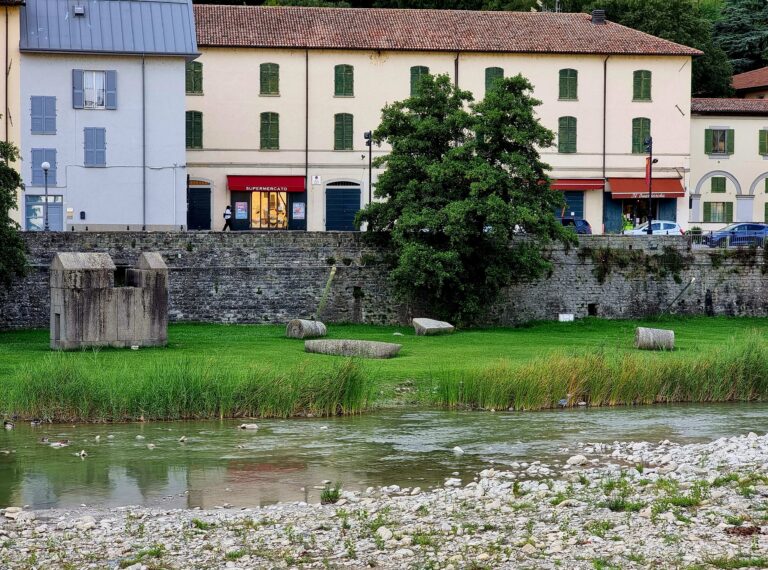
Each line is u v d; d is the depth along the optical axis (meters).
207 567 19.00
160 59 67.81
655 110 82.00
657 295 64.75
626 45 81.50
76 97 67.00
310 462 28.16
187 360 37.03
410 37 79.56
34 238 56.00
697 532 20.33
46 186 62.28
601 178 81.62
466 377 38.34
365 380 37.22
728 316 65.56
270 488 25.38
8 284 52.16
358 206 79.38
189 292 58.12
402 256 56.56
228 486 25.58
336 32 79.31
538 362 39.47
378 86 79.00
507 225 56.97
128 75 67.44
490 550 19.56
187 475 26.64
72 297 45.91
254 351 46.56
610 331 59.78
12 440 30.69
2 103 66.31
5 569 18.95
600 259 63.91
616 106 81.56
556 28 82.88
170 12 69.31
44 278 56.00
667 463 27.44
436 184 57.81
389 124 59.78
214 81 77.44
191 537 20.77
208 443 30.53
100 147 67.31
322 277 59.53
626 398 38.88
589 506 22.50
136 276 47.50
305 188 78.69
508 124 58.47
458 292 58.84
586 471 26.53
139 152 67.75
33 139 66.69
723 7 119.94
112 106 67.25
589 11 99.25
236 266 58.66
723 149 86.56
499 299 61.84
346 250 60.00
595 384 38.53
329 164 78.75
